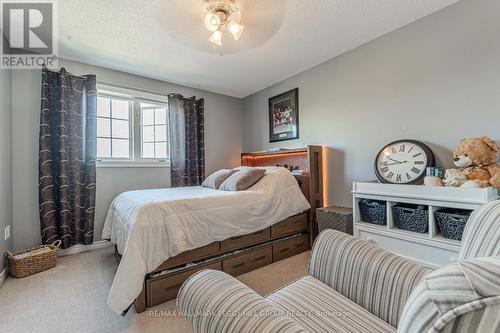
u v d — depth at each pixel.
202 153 3.71
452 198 1.55
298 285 1.19
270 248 2.39
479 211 0.89
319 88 2.96
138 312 1.60
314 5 1.86
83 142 2.74
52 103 2.57
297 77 3.24
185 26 1.98
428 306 0.39
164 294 1.73
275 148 3.63
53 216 2.55
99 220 2.91
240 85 3.67
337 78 2.76
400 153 2.15
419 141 2.09
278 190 2.52
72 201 2.67
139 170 3.22
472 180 1.58
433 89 2.01
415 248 1.73
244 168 2.93
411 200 1.77
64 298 1.78
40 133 2.48
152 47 2.46
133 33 2.20
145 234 1.61
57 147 2.59
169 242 1.69
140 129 3.30
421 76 2.08
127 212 1.92
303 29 2.21
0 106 2.13
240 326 0.68
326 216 2.52
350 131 2.65
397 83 2.24
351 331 0.87
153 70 3.06
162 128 3.49
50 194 2.53
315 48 2.57
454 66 1.90
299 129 3.24
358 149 2.58
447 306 0.37
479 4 1.77
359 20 2.09
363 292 1.06
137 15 1.93
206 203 1.95
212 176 3.14
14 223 2.40
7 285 1.97
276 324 0.66
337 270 1.17
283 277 2.09
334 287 1.17
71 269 2.28
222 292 0.80
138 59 2.74
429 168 1.89
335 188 2.81
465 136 1.84
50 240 2.53
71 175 2.66
